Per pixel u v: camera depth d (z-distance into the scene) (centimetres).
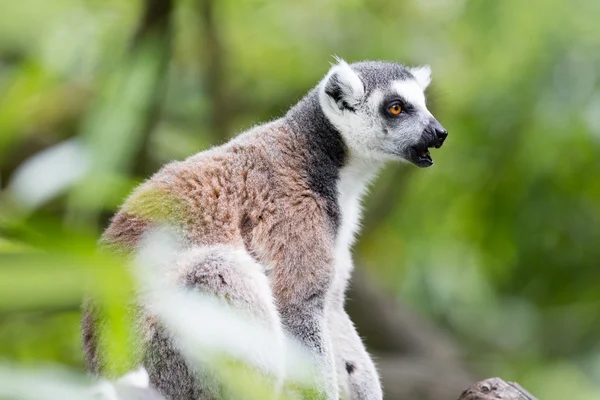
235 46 1789
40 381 282
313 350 838
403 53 1778
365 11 1881
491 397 751
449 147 1781
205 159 895
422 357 1733
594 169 1700
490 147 1748
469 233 1925
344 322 952
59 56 1278
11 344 1313
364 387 935
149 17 1362
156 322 778
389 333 1752
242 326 386
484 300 2030
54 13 1506
